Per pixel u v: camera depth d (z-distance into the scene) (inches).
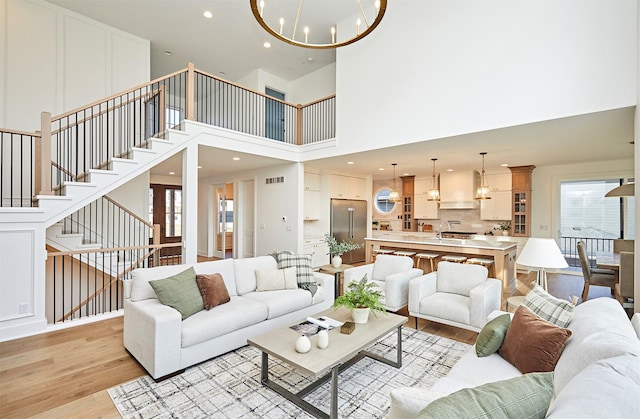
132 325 106.7
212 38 233.9
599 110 122.0
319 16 211.2
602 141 176.9
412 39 178.4
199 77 301.9
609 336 56.2
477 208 325.4
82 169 200.5
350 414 80.2
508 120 144.2
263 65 278.4
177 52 255.0
